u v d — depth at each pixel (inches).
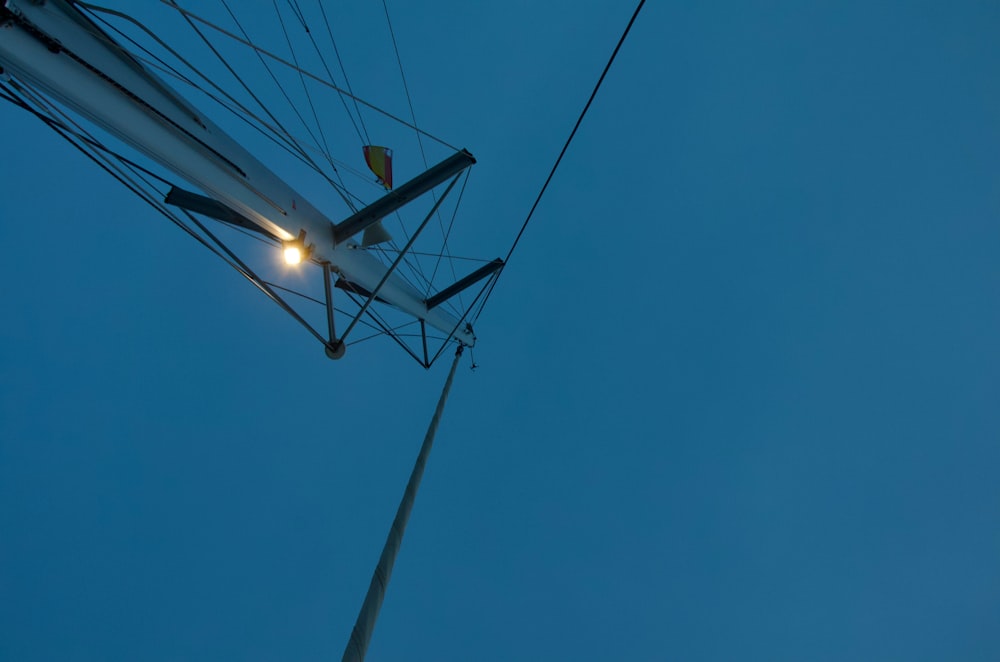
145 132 172.7
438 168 291.1
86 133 189.3
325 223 302.2
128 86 165.5
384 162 346.6
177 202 280.1
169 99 188.1
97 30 157.6
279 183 255.9
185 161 189.5
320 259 301.9
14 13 127.0
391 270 311.4
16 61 138.2
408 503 255.1
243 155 225.8
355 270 336.8
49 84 147.8
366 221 301.7
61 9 148.2
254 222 265.1
